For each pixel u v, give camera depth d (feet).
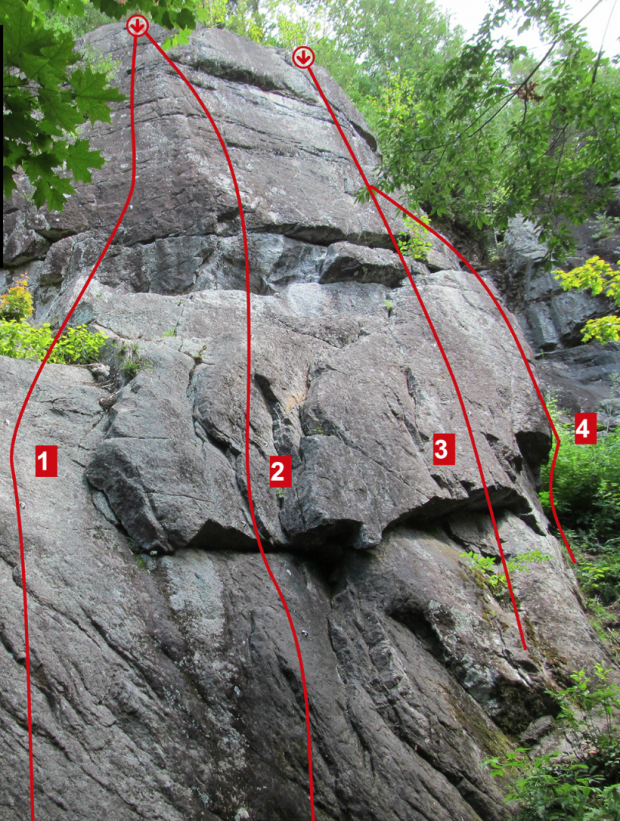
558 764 16.48
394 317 28.53
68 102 8.59
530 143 19.90
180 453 18.30
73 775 12.55
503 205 21.16
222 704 14.89
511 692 17.90
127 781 12.93
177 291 29.89
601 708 18.17
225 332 25.45
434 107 20.40
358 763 15.05
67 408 19.57
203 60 35.86
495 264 47.57
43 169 8.80
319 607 18.15
